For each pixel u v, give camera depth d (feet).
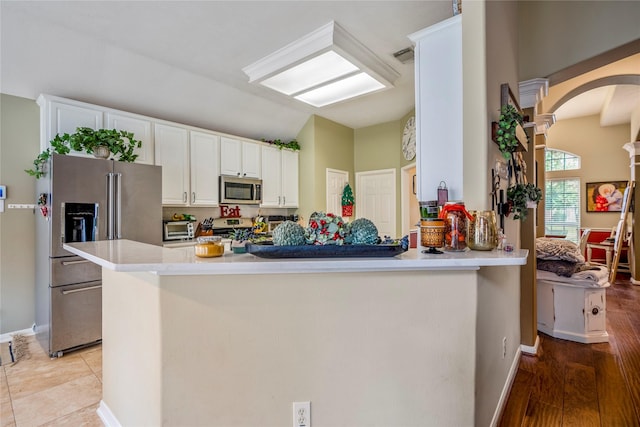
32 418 6.24
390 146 17.56
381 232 17.84
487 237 4.82
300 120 16.61
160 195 10.84
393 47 10.54
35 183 10.28
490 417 5.43
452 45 6.30
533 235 9.11
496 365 5.95
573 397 6.82
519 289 8.87
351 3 8.43
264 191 15.66
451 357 4.53
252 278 4.24
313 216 4.42
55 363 8.51
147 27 9.04
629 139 20.84
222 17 8.77
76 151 9.78
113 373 5.75
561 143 22.95
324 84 12.32
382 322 4.42
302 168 17.12
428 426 4.51
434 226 4.61
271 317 4.27
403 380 4.46
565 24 8.71
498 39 6.41
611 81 11.11
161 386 4.15
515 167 7.31
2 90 9.53
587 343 9.79
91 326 9.43
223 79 12.26
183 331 4.16
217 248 4.25
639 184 17.40
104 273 6.15
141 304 4.63
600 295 9.92
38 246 9.89
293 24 9.18
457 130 6.23
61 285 8.91
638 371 7.93
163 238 12.19
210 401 4.21
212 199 13.60
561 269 10.21
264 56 10.78
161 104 12.17
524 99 9.21
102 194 9.54
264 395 4.27
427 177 6.51
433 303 4.50
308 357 4.33
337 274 4.34
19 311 10.11
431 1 8.39
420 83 6.62
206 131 13.39
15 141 9.93
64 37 8.96
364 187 18.67
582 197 22.34
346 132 18.53
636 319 11.75
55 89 9.95
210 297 4.18
